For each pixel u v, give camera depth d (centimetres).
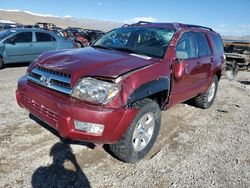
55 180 312
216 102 727
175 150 413
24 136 407
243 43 1661
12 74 880
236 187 334
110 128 311
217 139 472
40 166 336
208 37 575
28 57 1044
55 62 358
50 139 404
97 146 392
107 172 338
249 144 464
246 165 389
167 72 392
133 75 332
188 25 527
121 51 427
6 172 317
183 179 338
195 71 496
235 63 1398
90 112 302
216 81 645
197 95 593
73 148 384
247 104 745
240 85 1048
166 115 565
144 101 354
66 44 1187
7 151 361
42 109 344
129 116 321
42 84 352
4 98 582
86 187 306
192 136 473
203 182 336
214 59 586
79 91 314
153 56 409
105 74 318
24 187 295
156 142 434
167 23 497
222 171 366
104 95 308
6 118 468
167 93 399
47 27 3002
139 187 315
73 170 334
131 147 344
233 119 595
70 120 307
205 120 565
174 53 422
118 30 503
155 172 347
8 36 991
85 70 327
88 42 2188
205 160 391
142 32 465
